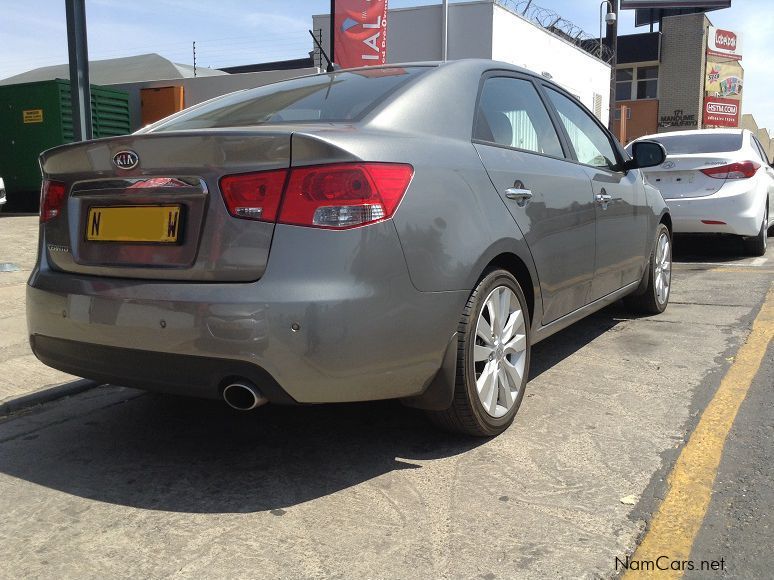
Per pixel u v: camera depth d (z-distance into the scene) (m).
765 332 4.80
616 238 4.38
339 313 2.44
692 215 7.87
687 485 2.71
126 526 2.54
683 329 5.00
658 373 4.05
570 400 3.65
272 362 2.42
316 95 3.29
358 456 3.07
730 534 2.37
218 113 3.44
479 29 15.16
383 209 2.55
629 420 3.36
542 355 4.47
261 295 2.42
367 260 2.50
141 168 2.68
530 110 3.81
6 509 2.68
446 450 3.10
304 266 2.44
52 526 2.55
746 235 7.98
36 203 14.94
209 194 2.55
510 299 3.21
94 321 2.71
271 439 3.30
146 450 3.21
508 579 2.16
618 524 2.45
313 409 3.66
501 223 3.08
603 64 22.45
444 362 2.83
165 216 2.64
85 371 2.87
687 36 32.00
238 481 2.88
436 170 2.81
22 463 3.09
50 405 3.80
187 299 2.51
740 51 34.03
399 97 3.02
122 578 2.22
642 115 33.25
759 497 2.60
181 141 2.57
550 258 3.51
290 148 2.46
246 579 2.20
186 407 3.75
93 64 22.94
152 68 21.08
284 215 2.46
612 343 4.70
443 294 2.75
